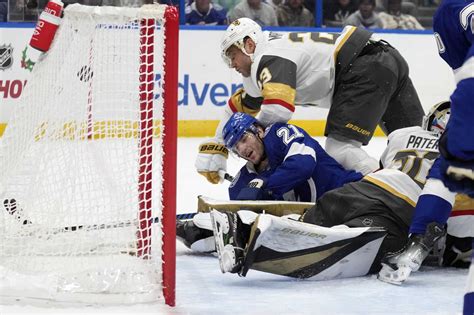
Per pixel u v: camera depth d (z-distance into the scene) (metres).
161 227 7.55
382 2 24.72
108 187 7.92
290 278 8.66
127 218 7.88
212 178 11.86
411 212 8.81
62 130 8.02
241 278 8.68
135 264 7.78
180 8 23.25
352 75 11.45
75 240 7.95
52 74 8.12
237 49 11.05
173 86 7.50
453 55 6.15
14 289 7.59
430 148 9.11
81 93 7.97
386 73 11.51
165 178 7.51
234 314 7.26
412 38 24.77
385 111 12.40
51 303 7.45
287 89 10.61
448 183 5.35
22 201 8.04
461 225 8.86
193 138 22.86
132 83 7.90
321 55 11.34
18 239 8.01
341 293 8.02
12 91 22.05
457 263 9.12
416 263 8.30
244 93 12.01
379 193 8.88
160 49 7.82
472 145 5.08
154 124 7.84
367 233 8.38
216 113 23.34
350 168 11.41
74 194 7.95
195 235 9.69
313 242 8.22
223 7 23.58
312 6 24.34
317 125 23.61
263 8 23.92
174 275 7.52
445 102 9.25
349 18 24.66
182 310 7.36
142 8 7.71
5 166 8.14
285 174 9.75
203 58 23.12
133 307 7.44
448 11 6.07
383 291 8.10
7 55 22.02
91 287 7.61
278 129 10.05
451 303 7.67
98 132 7.93
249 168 10.48
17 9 22.20
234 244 8.20
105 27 7.88
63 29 8.11
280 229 8.05
